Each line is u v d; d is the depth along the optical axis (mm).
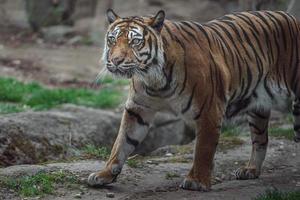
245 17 12102
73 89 22469
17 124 14445
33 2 37750
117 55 10156
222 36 11523
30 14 37812
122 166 11281
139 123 11195
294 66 12461
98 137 16062
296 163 13531
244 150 14461
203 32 11219
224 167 13070
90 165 12500
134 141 11227
